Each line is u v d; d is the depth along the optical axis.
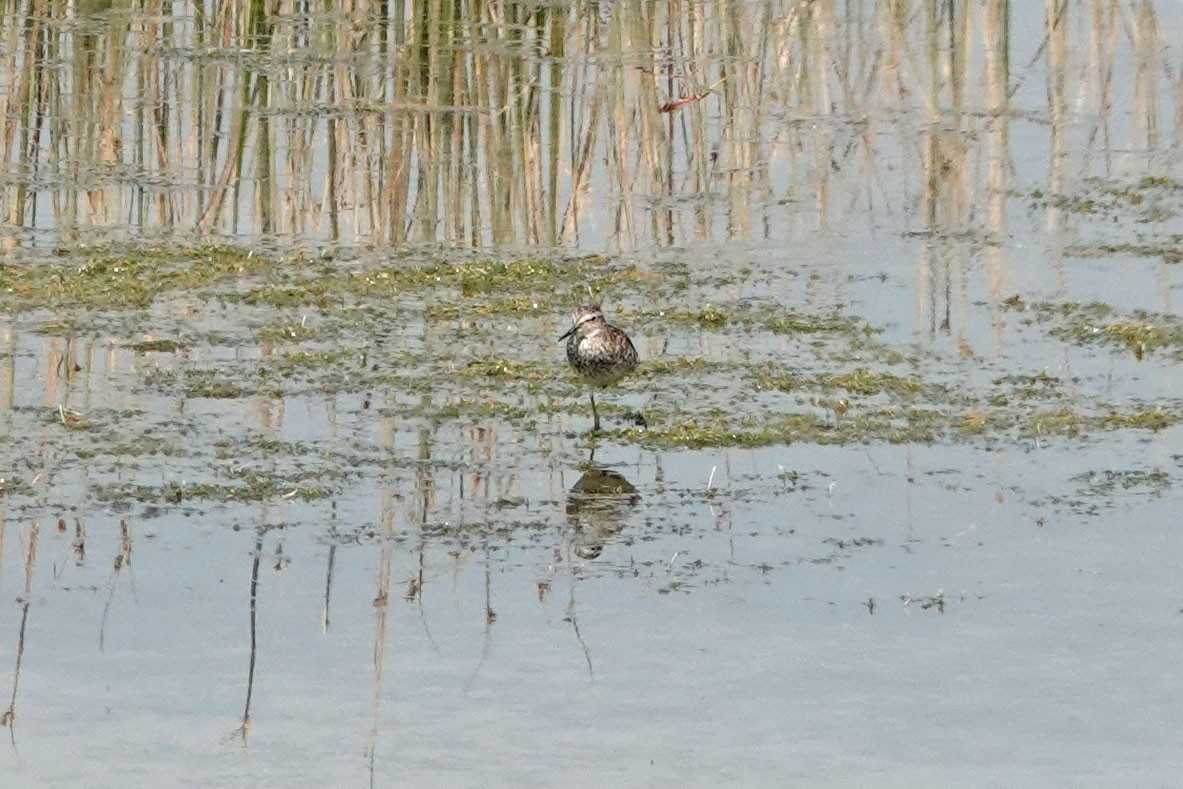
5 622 10.99
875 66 24.67
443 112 22.48
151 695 10.16
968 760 9.51
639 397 15.46
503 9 25.11
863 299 18.27
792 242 20.12
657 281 18.83
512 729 9.83
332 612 11.24
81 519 12.51
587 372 14.86
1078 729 9.85
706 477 13.68
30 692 10.15
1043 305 17.92
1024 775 9.35
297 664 10.56
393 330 17.09
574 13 25.27
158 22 24.52
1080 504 13.08
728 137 23.02
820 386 15.62
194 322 17.06
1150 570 11.92
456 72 22.70
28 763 9.38
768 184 21.91
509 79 23.09
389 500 13.08
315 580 11.70
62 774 9.27
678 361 16.28
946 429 14.64
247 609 11.26
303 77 23.38
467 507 13.00
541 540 12.45
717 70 24.48
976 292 18.41
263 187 21.06
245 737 9.70
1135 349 16.58
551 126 21.81
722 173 22.17
